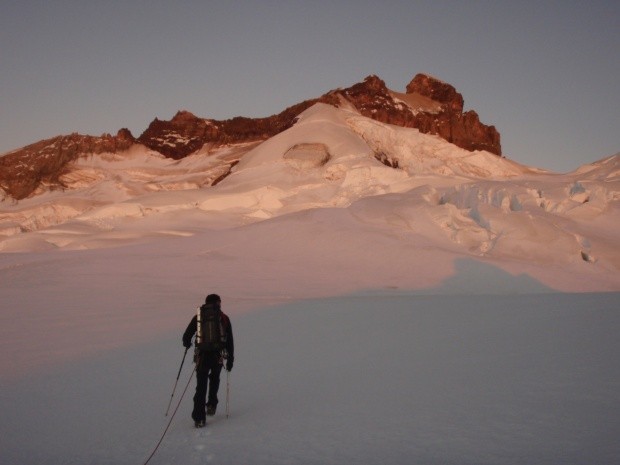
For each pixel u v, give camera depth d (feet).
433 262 152.35
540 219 184.55
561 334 37.58
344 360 36.11
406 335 44.88
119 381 33.88
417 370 30.25
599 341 33.60
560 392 22.47
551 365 27.78
